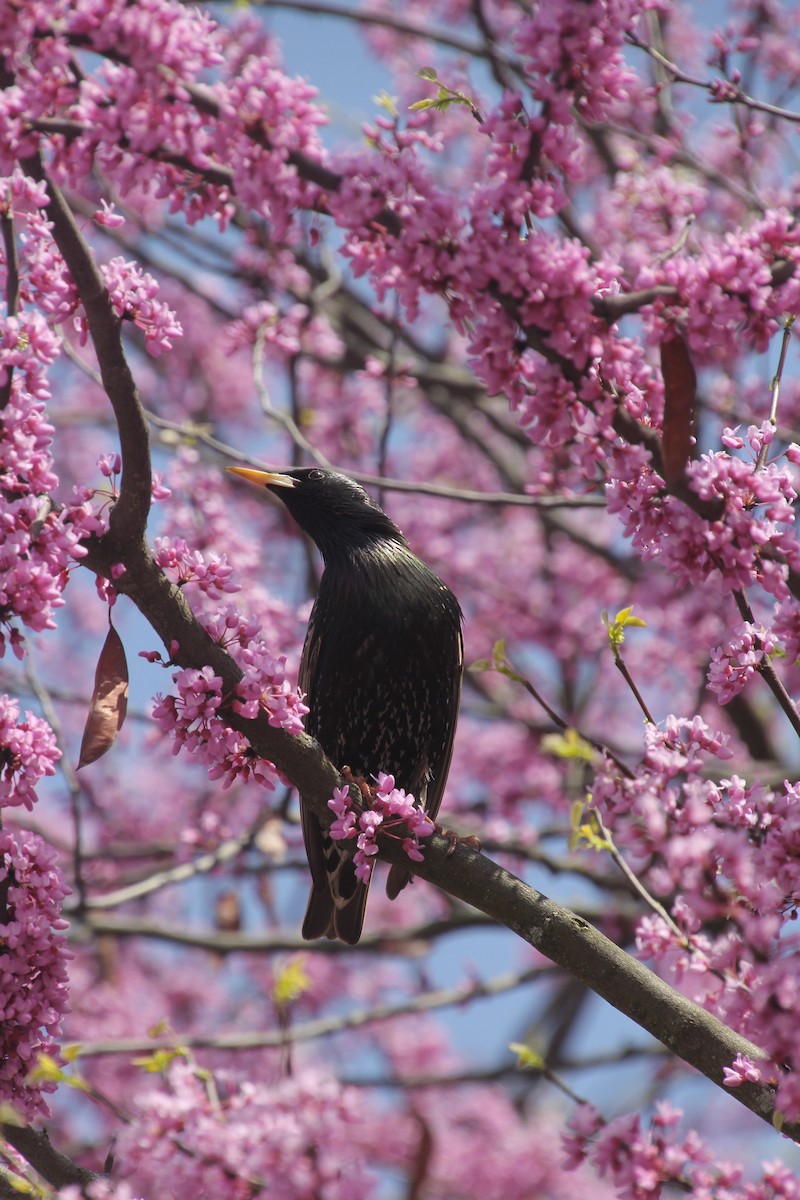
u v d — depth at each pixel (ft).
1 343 21.36
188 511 45.42
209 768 24.70
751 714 57.26
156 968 65.46
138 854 56.08
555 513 62.23
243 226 53.57
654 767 21.44
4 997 21.62
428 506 66.95
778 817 20.88
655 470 21.93
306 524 37.35
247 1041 47.19
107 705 23.06
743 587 21.85
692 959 20.11
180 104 21.21
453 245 21.22
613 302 21.29
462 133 60.59
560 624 62.34
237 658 24.32
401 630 35.04
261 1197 19.33
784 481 22.35
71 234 22.39
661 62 31.78
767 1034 17.83
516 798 57.88
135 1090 57.36
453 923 52.80
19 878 21.75
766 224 21.91
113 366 23.20
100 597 23.95
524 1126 63.10
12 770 21.27
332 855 33.50
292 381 47.78
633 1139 20.06
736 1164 20.53
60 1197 19.97
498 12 67.51
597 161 57.67
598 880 51.06
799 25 58.90
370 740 35.70
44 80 20.74
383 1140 58.29
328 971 63.62
